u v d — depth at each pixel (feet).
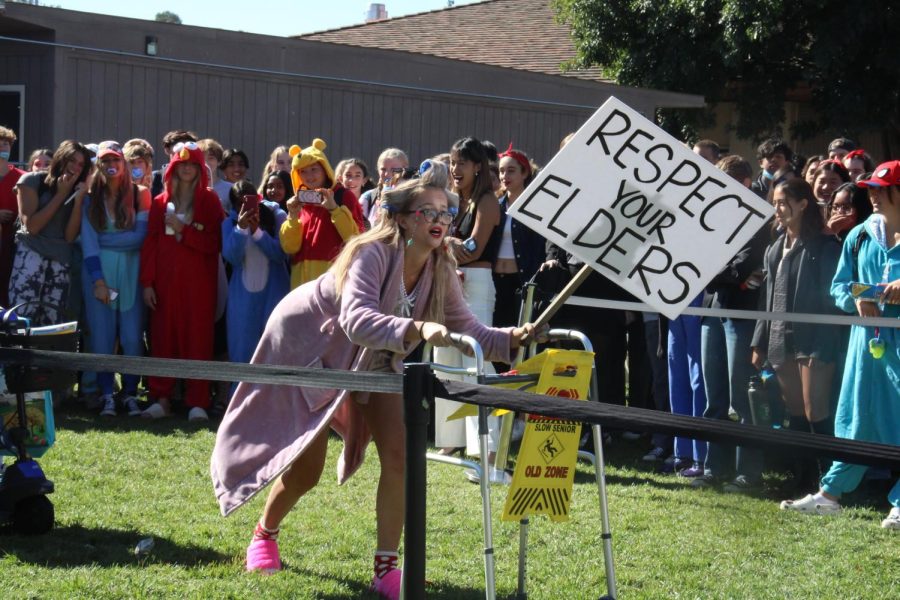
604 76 70.69
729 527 17.38
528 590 14.12
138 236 26.50
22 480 15.72
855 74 65.05
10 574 13.97
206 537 16.12
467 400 9.93
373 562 15.05
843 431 18.30
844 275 18.88
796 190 19.89
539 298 23.04
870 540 16.88
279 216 26.23
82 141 38.50
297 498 14.40
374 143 46.39
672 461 22.13
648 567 15.21
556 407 9.48
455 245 22.76
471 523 17.20
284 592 13.56
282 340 13.42
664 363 23.66
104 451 21.94
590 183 12.13
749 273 20.68
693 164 11.89
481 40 84.79
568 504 12.42
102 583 13.60
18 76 38.81
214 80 41.52
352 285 12.65
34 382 15.94
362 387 10.81
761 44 64.49
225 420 13.66
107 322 26.68
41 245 25.89
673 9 64.49
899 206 18.10
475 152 22.90
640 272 12.07
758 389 20.52
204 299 26.50
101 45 38.88
